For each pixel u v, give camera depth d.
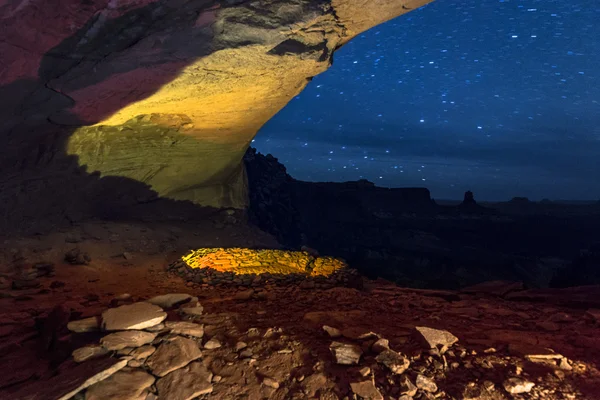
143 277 8.55
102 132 9.67
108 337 3.00
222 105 9.73
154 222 13.15
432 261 35.91
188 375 2.78
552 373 2.79
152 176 12.54
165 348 3.00
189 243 12.33
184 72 7.31
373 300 5.94
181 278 8.52
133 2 5.38
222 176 14.95
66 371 2.75
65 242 9.63
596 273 31.52
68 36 5.66
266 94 9.52
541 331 3.96
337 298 6.12
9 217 9.14
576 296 6.14
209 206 15.18
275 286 7.60
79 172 10.23
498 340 3.52
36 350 3.57
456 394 2.55
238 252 10.43
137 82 7.29
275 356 3.11
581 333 3.79
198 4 5.70
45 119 7.76
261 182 23.84
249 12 6.09
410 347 3.24
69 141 9.23
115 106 8.12
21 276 7.46
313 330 3.76
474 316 4.75
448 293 6.67
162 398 2.58
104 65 6.50
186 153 12.41
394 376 2.76
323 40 7.03
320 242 34.22
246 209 17.19
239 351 3.20
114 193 11.81
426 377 2.71
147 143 10.99
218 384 2.76
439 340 3.27
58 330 3.62
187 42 6.43
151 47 6.33
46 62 6.01
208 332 3.62
